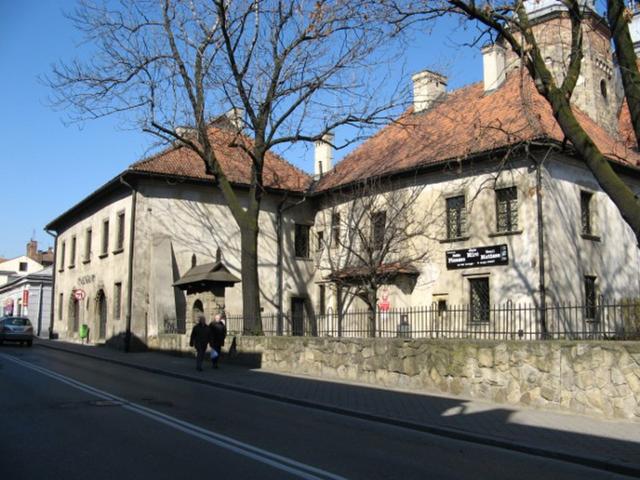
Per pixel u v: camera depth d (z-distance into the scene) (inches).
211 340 706.8
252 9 748.0
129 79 735.7
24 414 374.3
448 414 404.2
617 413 386.0
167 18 756.0
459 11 501.7
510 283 799.1
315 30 735.1
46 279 1852.9
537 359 432.1
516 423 374.0
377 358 559.8
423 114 1136.2
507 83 1024.2
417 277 920.9
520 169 805.2
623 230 922.1
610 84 1147.9
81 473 240.5
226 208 1101.7
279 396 485.7
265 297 1113.4
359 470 260.5
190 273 913.5
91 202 1232.8
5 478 232.4
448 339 501.7
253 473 247.0
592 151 452.1
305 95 768.9
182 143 836.0
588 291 842.2
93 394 473.1
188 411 406.9
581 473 276.8
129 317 988.6
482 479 257.1
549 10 956.0
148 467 251.8
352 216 960.9
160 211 1034.7
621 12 446.3
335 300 1095.0
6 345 1204.5
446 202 900.6
